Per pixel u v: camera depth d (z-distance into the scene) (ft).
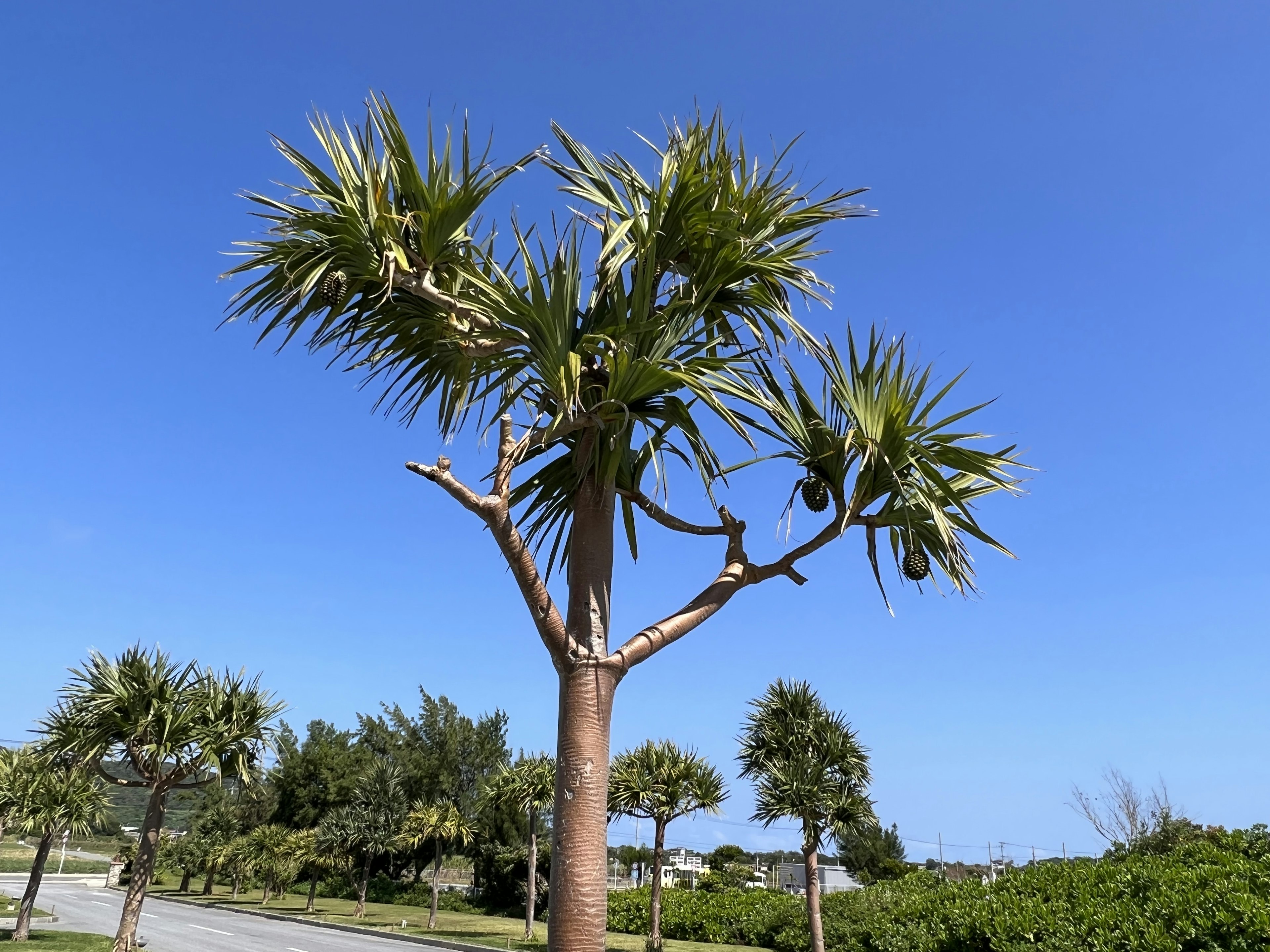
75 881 220.84
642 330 16.21
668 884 137.28
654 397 17.04
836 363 19.47
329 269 17.67
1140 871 53.67
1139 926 46.83
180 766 50.14
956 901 63.52
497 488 15.76
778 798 58.34
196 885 222.69
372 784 128.16
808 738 60.23
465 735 145.79
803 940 75.15
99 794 74.28
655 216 17.62
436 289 17.76
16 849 325.42
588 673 15.42
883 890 79.46
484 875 135.64
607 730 15.38
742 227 18.74
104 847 373.61
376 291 18.33
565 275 15.71
